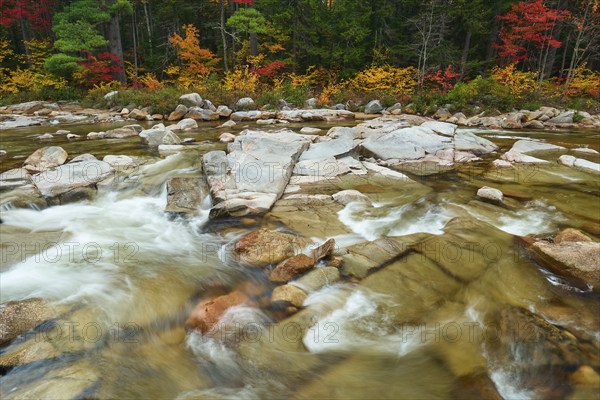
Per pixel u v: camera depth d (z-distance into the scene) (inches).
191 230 201.6
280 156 293.1
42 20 1000.2
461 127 587.2
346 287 143.8
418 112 714.2
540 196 249.1
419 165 330.3
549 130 550.6
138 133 457.7
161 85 845.2
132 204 237.6
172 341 116.8
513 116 603.5
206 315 125.3
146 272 155.8
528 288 139.9
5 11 911.7
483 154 371.6
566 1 821.2
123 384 98.4
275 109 689.0
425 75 860.6
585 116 642.2
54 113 662.5
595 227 197.0
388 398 96.3
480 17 842.2
